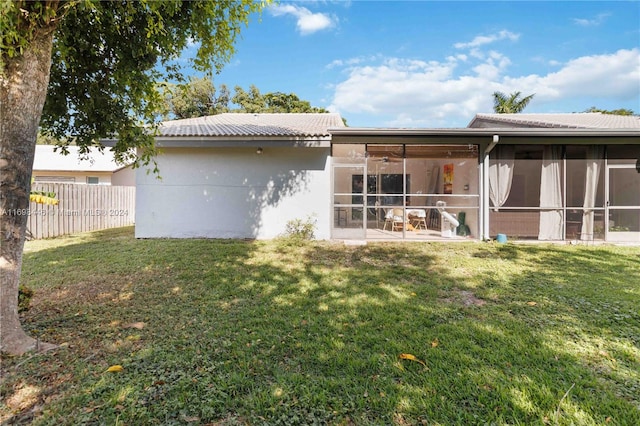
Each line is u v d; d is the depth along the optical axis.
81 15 3.45
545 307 4.16
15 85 2.87
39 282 5.17
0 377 2.56
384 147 9.80
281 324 3.64
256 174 9.64
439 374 2.66
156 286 4.99
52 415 2.15
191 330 3.47
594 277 5.55
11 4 2.17
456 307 4.18
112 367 2.69
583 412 2.21
